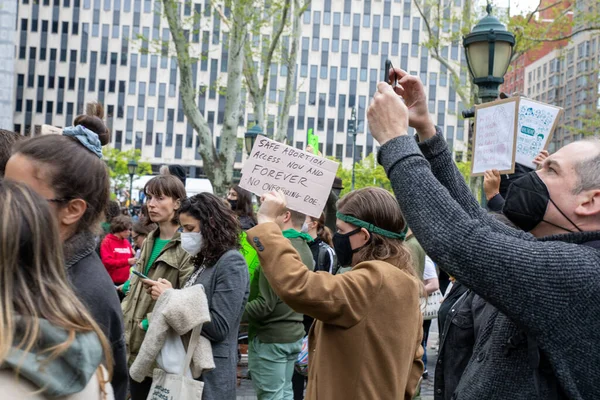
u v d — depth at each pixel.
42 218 1.59
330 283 2.79
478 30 7.92
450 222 1.96
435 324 12.71
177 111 82.69
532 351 1.97
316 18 83.00
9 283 1.50
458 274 1.94
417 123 2.65
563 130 64.88
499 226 2.57
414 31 82.94
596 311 1.87
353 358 2.82
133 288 4.76
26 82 80.88
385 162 2.11
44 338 1.47
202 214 4.18
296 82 82.62
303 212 3.37
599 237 2.04
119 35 81.75
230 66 19.83
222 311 4.01
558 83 77.31
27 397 1.42
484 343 2.36
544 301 1.87
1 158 2.96
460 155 43.53
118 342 2.49
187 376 3.83
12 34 28.73
